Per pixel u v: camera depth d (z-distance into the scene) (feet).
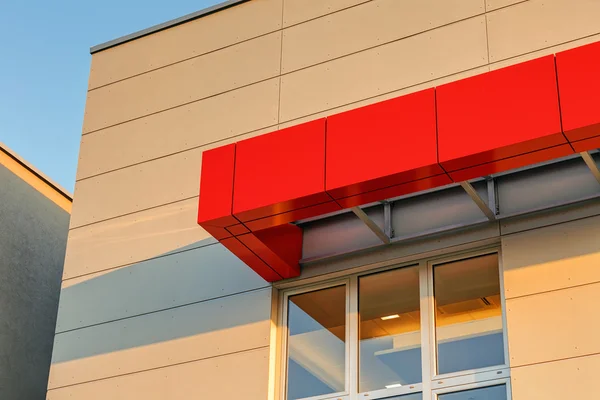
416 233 30.37
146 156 37.73
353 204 28.32
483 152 25.62
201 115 37.22
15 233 45.39
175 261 34.91
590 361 25.86
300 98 34.94
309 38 35.99
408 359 29.30
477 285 29.40
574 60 25.20
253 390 30.89
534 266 27.96
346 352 30.42
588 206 28.04
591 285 26.89
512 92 25.75
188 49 39.22
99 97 40.52
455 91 26.63
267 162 28.89
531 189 29.04
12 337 43.47
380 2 34.88
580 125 24.48
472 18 32.53
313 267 32.12
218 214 28.99
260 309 32.27
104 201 37.76
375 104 27.81
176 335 33.35
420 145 26.58
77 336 35.42
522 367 26.63
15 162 46.68
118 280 35.76
